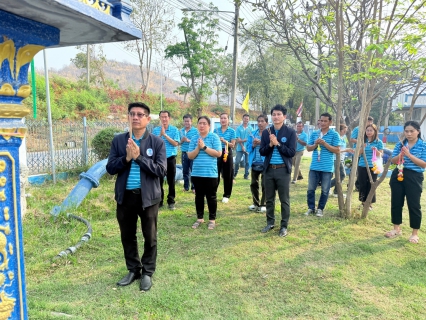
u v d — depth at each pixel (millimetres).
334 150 5223
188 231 4625
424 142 4305
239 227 4836
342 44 5105
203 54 24078
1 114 1650
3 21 1543
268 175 4566
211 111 33562
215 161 4742
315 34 6230
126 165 2908
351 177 5207
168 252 3904
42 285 3031
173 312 2699
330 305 2861
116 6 1920
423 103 19953
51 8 1490
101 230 4477
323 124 5352
